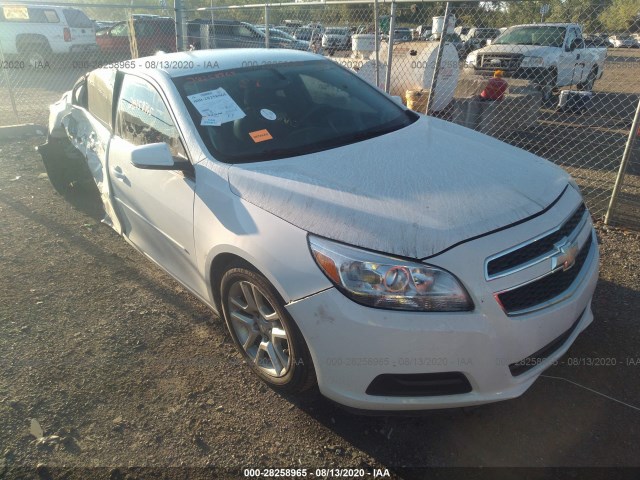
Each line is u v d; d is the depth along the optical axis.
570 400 2.68
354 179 2.59
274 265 2.38
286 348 2.62
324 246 2.27
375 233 2.24
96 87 4.35
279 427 2.59
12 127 8.59
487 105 7.75
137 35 16.27
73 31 16.30
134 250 4.47
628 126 9.24
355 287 2.18
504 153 2.99
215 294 2.97
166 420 2.64
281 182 2.61
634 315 3.33
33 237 4.72
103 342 3.25
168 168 2.86
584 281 2.53
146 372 2.98
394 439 2.50
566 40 10.73
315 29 9.55
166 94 3.25
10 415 2.68
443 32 6.09
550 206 2.47
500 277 2.16
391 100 3.81
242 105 3.25
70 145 5.09
